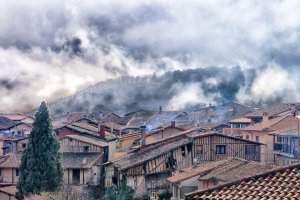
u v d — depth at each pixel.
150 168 63.94
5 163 80.88
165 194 59.00
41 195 61.53
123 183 63.38
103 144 82.94
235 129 91.94
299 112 96.50
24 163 67.50
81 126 102.31
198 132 78.81
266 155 78.19
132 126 125.38
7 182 80.38
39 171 66.50
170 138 75.31
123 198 62.25
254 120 105.31
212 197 14.27
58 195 63.31
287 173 14.85
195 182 49.97
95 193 74.12
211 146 66.06
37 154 67.06
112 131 112.19
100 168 78.31
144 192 62.72
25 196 64.19
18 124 124.94
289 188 14.06
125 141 92.00
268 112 103.50
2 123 127.81
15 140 100.56
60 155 68.75
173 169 64.19
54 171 67.25
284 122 82.94
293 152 71.31
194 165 61.69
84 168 76.56
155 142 74.56
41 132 67.62
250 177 14.96
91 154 80.44
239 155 66.62
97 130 101.94
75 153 81.06
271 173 15.01
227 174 45.53
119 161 70.00
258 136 83.38
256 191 14.23
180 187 50.06
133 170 63.53
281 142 76.62
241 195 14.13
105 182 74.31
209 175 47.22
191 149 65.62
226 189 14.65
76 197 67.06
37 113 68.50
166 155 64.69
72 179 76.69
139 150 72.62
